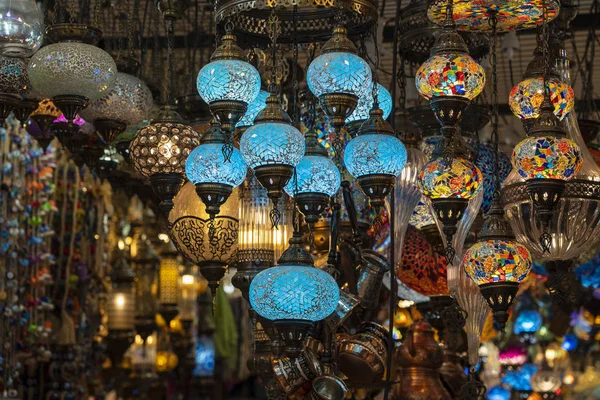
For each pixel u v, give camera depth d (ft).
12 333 16.56
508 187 10.87
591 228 10.76
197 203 10.89
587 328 22.63
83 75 10.59
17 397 18.10
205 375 31.83
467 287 11.71
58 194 19.86
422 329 14.46
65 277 19.95
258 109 10.44
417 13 12.50
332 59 9.37
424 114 13.04
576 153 9.41
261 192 10.99
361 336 11.62
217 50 9.64
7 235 16.15
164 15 11.17
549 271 13.66
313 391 10.61
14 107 11.20
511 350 20.18
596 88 21.26
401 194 11.68
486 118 12.95
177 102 12.87
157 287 26.32
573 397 23.22
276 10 10.68
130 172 15.16
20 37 10.06
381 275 11.87
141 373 29.66
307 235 11.67
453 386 15.96
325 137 11.94
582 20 18.37
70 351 20.07
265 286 9.39
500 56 19.65
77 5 16.17
